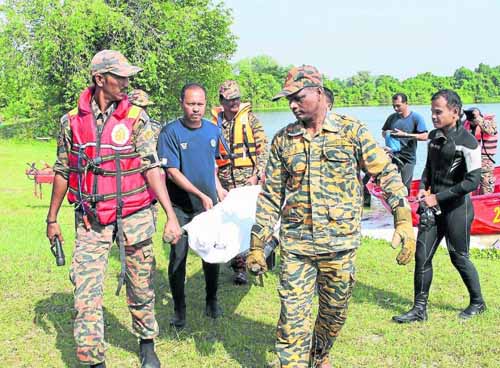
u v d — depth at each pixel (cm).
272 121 5984
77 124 373
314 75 344
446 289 579
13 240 779
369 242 781
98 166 370
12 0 2994
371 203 1141
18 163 1988
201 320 498
